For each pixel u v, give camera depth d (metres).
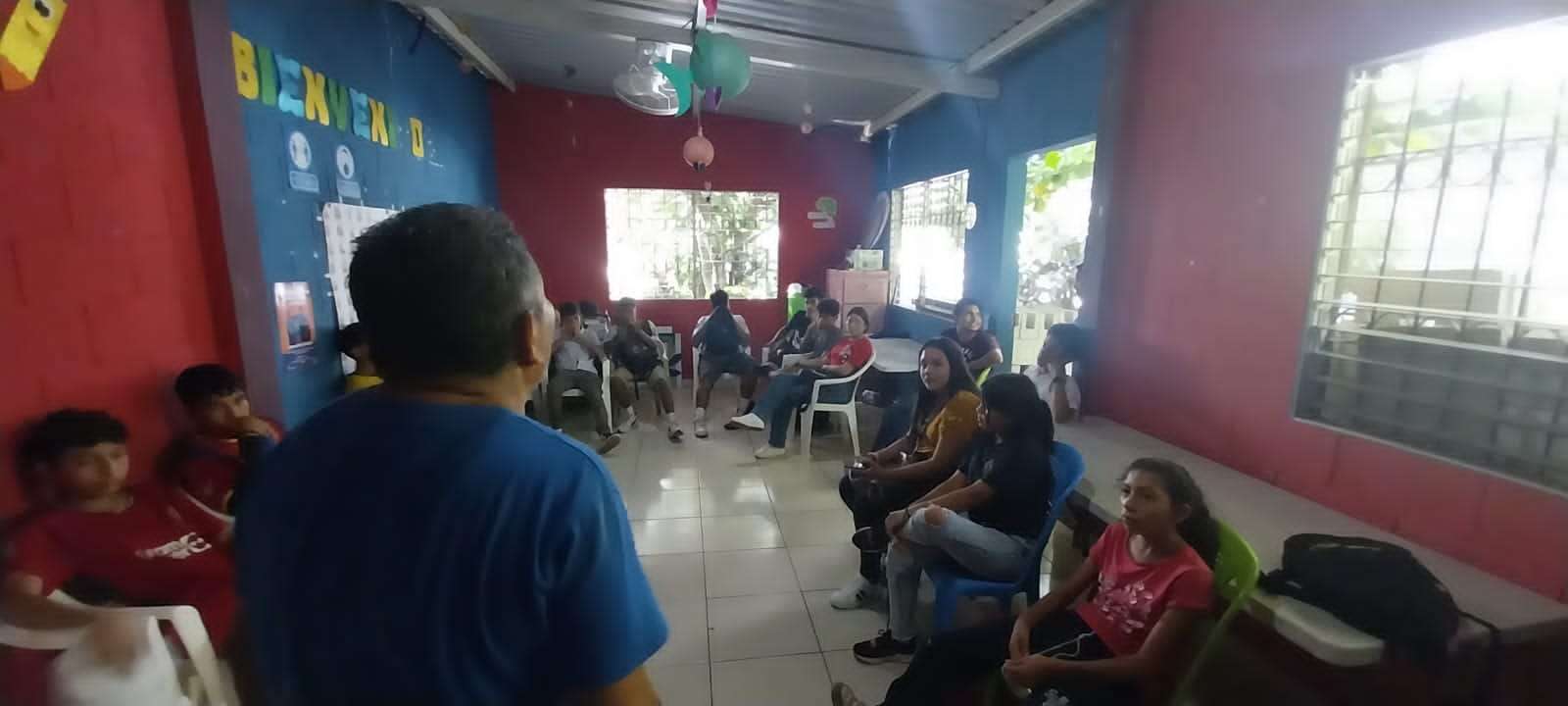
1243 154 2.13
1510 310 1.50
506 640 0.56
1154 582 1.47
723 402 5.27
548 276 5.85
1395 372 1.73
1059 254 4.72
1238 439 2.18
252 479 0.62
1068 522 2.33
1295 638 1.36
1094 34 2.89
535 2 3.20
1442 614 1.29
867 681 2.02
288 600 0.56
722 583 2.54
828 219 6.22
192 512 1.67
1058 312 4.05
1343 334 1.85
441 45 4.22
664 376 4.54
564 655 0.59
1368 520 1.78
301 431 0.61
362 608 0.54
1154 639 1.39
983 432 2.16
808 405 3.85
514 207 5.70
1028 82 3.45
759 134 5.98
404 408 0.58
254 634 0.59
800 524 3.04
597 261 5.91
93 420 1.47
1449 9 1.55
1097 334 2.83
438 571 0.53
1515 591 1.45
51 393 1.51
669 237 6.11
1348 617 1.35
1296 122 1.95
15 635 1.31
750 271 6.30
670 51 3.72
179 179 1.95
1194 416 2.36
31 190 1.47
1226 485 2.05
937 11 2.90
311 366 2.65
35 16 1.44
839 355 4.00
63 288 1.55
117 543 1.52
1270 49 2.02
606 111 5.73
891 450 2.68
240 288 2.12
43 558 1.41
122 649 1.26
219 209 2.03
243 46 2.23
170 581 1.58
